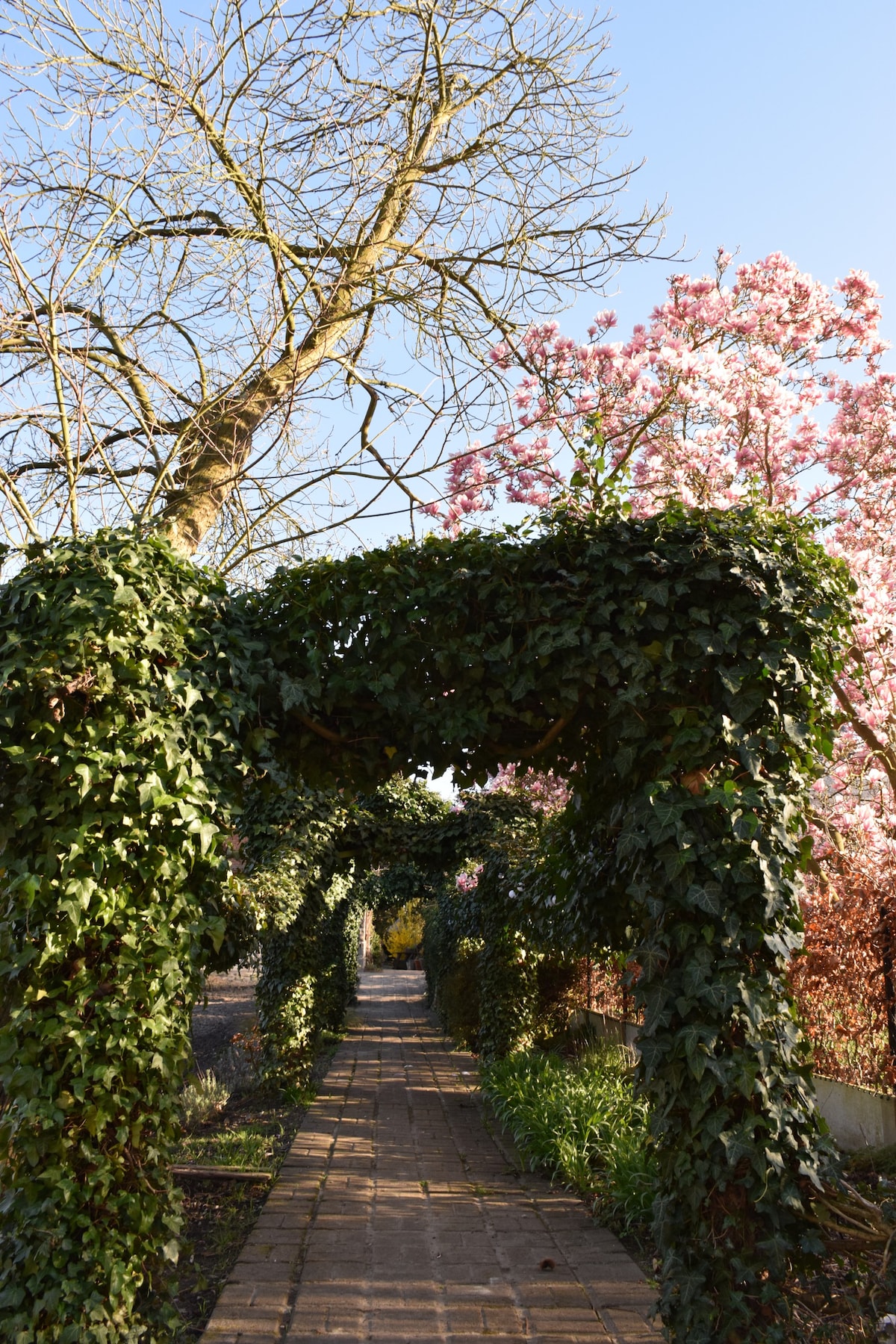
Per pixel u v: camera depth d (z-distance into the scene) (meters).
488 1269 4.56
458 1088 10.59
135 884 3.32
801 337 6.39
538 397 5.99
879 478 6.88
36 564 3.46
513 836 10.01
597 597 3.62
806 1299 3.29
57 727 3.27
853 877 6.00
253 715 3.70
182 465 5.41
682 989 3.44
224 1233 5.11
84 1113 3.13
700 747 3.51
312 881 9.22
